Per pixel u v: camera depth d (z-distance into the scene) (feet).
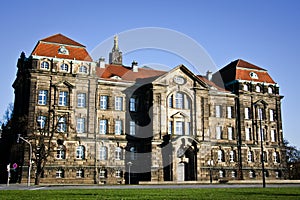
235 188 161.17
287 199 92.73
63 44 270.26
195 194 114.11
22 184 228.84
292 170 403.95
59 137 255.09
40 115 252.01
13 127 269.64
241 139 313.94
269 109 330.54
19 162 247.50
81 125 264.93
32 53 258.78
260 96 328.08
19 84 281.74
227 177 302.04
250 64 342.44
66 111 259.80
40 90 256.32
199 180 270.05
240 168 308.81
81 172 259.19
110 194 112.78
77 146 260.83
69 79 263.70
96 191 130.82
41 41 266.57
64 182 250.98
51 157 251.19
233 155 310.45
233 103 319.06
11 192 124.26
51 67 259.80
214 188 161.89
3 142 292.61
